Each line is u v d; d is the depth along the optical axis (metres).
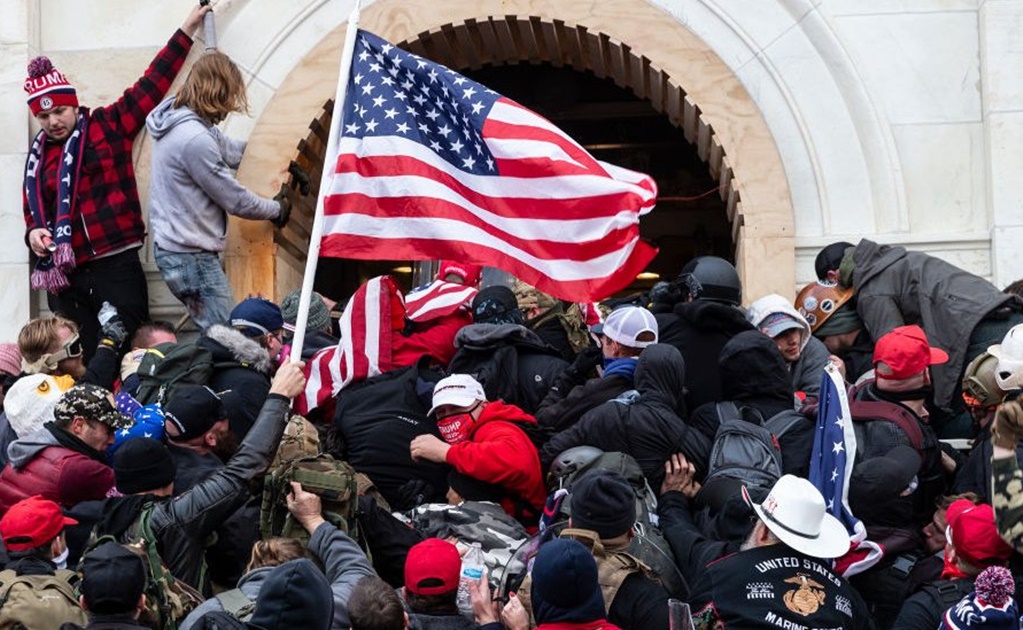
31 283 11.79
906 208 11.70
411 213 9.77
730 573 7.95
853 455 9.01
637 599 8.14
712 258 10.54
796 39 11.89
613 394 9.76
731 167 11.82
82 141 11.73
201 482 8.58
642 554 8.49
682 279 10.65
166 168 11.45
